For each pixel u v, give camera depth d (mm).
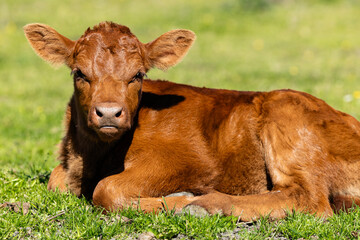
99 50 13797
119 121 12703
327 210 13352
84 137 14500
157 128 14680
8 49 52906
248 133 14656
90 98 13492
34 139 24547
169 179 14312
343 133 14359
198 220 12336
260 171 14664
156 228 12164
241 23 60688
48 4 69312
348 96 29703
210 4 68250
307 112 14492
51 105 33000
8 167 19016
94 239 11727
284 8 66500
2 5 68188
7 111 30734
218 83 36688
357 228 12328
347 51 50062
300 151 13961
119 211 13391
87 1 70938
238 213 12812
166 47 15047
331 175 14016
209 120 14969
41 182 17016
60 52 14719
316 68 43125
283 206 13109
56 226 12484
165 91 15609
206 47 52281
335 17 62469
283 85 35875
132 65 13789
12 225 12312
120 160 14625
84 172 14883
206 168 14578
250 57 48250
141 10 66062
